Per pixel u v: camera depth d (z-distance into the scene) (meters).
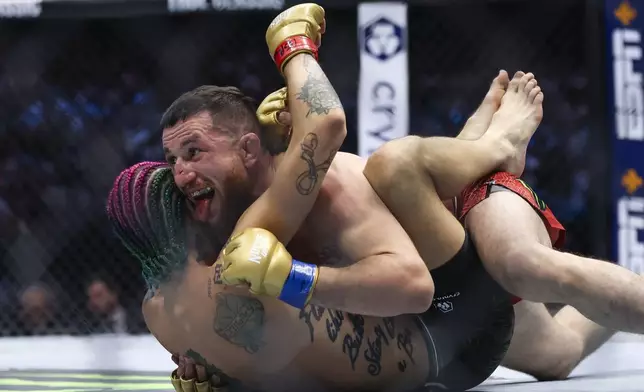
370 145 8.14
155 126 9.23
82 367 5.61
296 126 2.96
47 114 9.23
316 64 3.08
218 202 3.05
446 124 9.02
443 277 3.28
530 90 3.96
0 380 4.85
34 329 8.80
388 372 3.21
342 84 8.49
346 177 3.11
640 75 8.05
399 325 3.27
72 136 9.27
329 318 3.05
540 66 9.01
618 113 8.05
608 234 8.05
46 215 9.11
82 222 9.09
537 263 3.11
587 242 8.64
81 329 8.81
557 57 8.98
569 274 3.05
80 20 8.75
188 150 3.01
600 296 3.04
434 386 3.54
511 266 3.16
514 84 4.02
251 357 3.01
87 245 9.06
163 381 4.76
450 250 3.24
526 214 3.32
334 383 3.15
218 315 2.93
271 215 2.88
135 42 9.06
